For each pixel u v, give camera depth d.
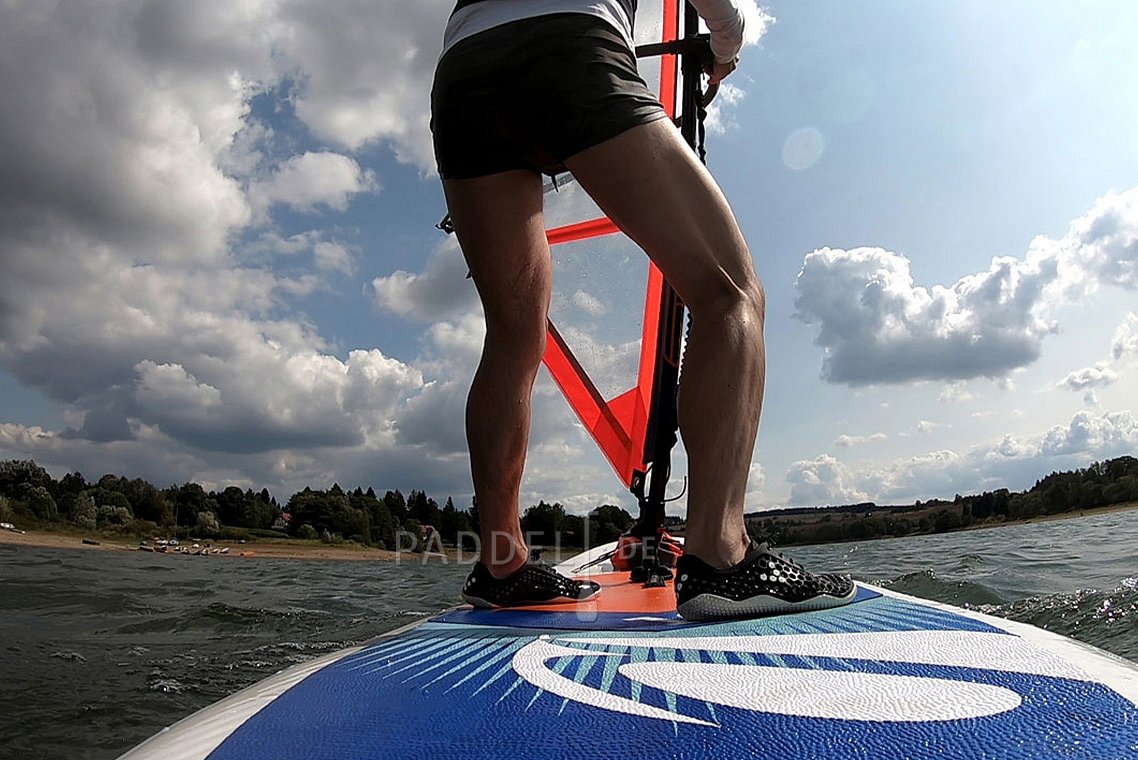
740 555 1.53
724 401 1.51
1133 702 0.90
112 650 5.20
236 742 0.95
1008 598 5.06
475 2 1.76
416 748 0.88
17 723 3.52
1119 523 15.23
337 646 5.31
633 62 1.69
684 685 1.05
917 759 0.77
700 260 1.57
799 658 1.17
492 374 2.03
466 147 1.83
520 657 1.29
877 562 8.16
